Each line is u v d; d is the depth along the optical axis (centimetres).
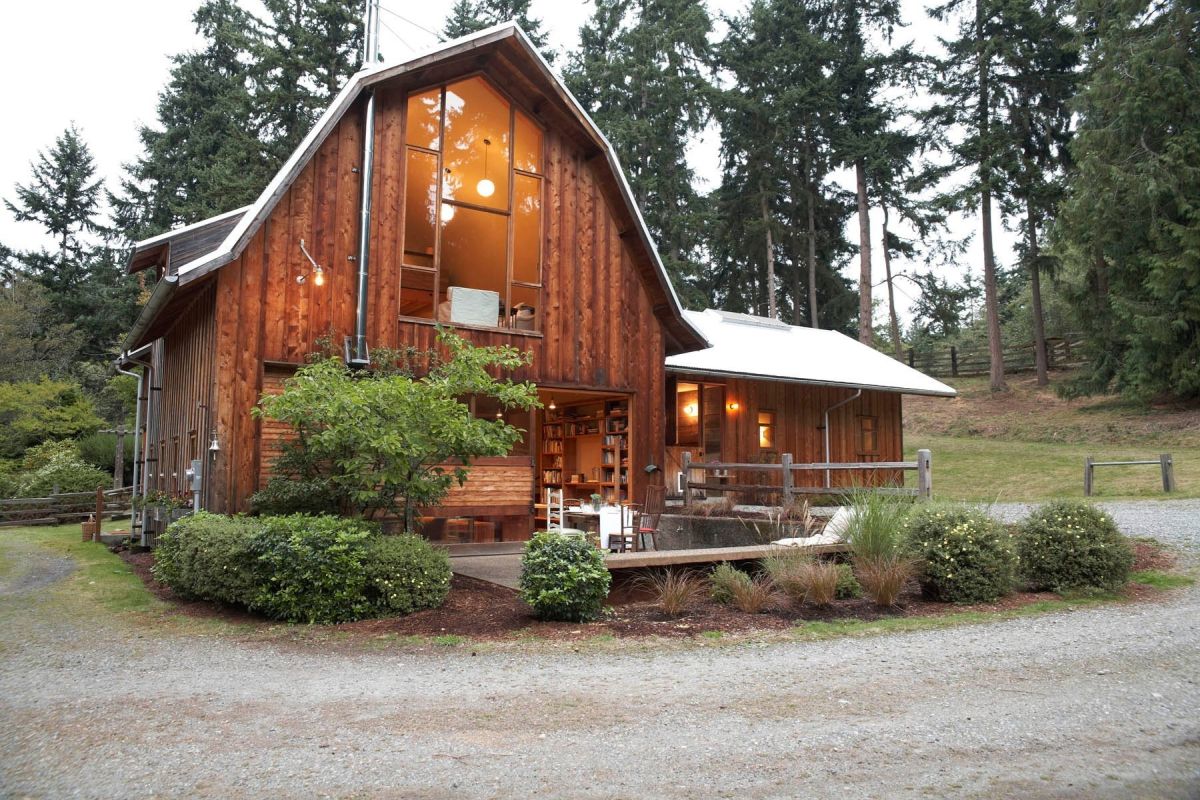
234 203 2616
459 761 385
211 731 430
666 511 1380
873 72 3183
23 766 378
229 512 967
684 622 734
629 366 1347
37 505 2106
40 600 877
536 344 1245
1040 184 2878
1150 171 2288
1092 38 2630
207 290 1093
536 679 545
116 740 416
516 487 1215
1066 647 628
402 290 1146
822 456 1977
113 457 2573
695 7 3225
